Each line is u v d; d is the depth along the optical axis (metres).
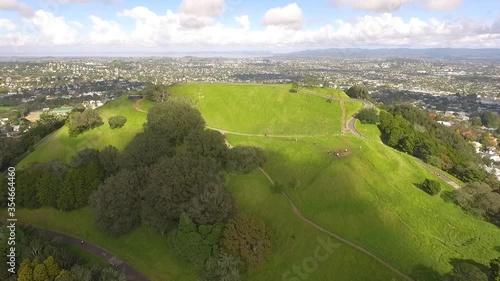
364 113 153.38
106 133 134.62
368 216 88.56
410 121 195.25
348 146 114.62
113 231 92.19
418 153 140.75
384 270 75.62
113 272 73.06
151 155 108.94
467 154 172.75
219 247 80.56
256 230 81.81
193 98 164.88
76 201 103.62
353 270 77.50
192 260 80.06
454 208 100.31
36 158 128.62
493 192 107.00
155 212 89.62
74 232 97.38
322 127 150.62
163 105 129.62
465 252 82.00
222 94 170.25
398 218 88.06
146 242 91.62
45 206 106.00
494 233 91.25
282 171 106.62
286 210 92.69
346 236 85.06
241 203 95.62
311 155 108.31
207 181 91.81
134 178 98.00
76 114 134.88
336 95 184.12
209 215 83.94
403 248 81.06
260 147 118.88
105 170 112.38
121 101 163.88
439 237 86.44
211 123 155.12
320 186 97.69
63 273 69.19
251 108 164.62
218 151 107.44
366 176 100.12
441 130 197.25
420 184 108.31
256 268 79.62
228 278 72.00
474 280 66.38
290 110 163.50
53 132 155.50
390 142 145.00
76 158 113.25
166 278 81.62
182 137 122.19
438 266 76.38
